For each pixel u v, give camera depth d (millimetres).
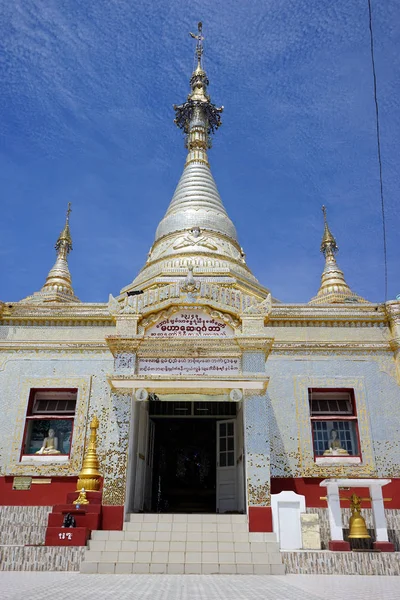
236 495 18109
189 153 33312
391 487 16953
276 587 8625
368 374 18375
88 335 19562
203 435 25984
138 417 15914
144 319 15508
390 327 19359
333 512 13102
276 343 18750
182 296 15531
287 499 13367
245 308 15547
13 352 18797
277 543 12336
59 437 18094
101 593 7582
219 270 23078
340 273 33219
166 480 25219
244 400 14492
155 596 7324
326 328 19594
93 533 12719
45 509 15906
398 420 17766
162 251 26500
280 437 17562
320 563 11672
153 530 13172
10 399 18141
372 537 14227
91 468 14977
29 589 7934
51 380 18406
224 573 11320
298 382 18266
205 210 28453
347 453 17531
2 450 17438
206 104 35031
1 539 14555
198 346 14961
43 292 29781
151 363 14891
